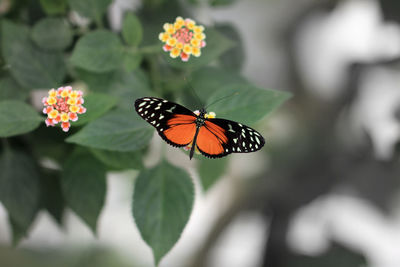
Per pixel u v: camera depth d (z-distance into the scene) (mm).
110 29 1599
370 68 1724
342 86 1774
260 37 1957
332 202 1771
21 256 2303
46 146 1576
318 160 1803
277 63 1944
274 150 1848
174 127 1514
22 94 1555
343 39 1792
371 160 1747
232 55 1597
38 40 1551
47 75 1556
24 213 1557
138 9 1612
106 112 1513
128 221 2344
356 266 1719
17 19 1593
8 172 1555
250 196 1890
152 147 1631
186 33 1530
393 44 1703
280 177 1843
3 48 1548
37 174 1564
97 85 1544
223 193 1977
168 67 1594
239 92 1525
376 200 1741
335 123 1799
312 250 1744
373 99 1730
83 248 2416
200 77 1566
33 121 1505
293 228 1770
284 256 1748
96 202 1553
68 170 1550
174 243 1522
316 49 1843
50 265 2328
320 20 1840
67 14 1587
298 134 1848
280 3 1938
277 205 1802
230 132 1515
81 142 1503
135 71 1552
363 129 1739
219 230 1917
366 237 1751
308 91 1846
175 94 1581
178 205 1528
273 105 1519
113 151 1530
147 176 1532
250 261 1893
